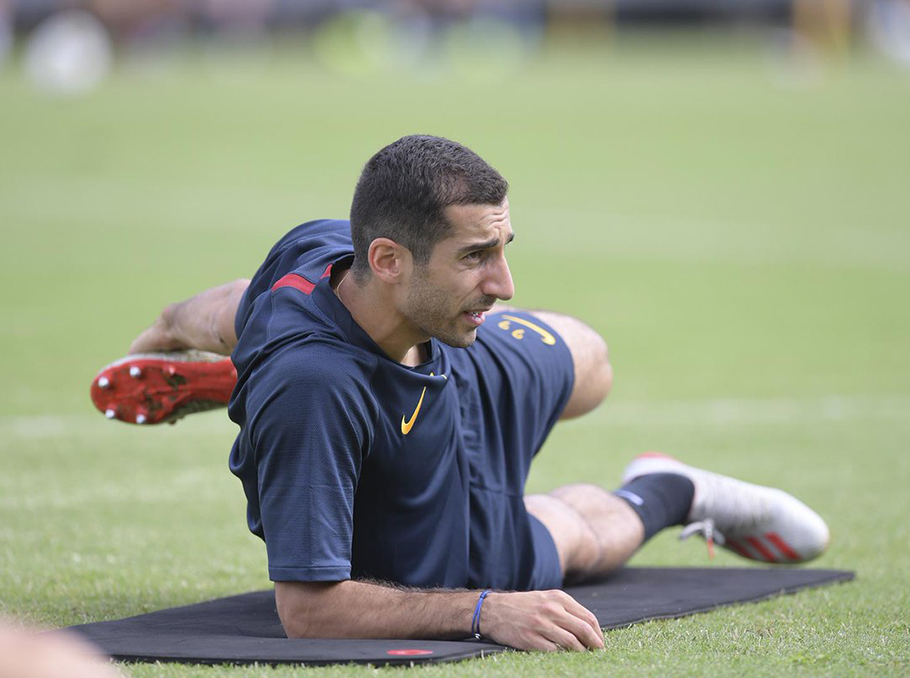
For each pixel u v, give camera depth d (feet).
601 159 265.13
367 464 40.06
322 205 223.51
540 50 438.40
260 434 38.04
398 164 37.76
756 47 427.74
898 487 73.46
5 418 91.20
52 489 71.05
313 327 39.01
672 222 210.38
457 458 42.80
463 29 437.58
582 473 78.13
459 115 307.99
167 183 241.35
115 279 157.38
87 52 372.99
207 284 155.74
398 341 39.45
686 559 60.13
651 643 39.06
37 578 52.06
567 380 49.65
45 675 19.85
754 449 84.69
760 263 176.04
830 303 149.69
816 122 297.33
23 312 135.13
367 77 375.45
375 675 34.47
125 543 59.31
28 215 206.69
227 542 60.13
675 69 385.50
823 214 216.74
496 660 35.96
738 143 278.67
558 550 47.11
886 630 42.24
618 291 156.15
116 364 50.34
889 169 255.70
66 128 288.51
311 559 37.65
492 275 38.19
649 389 106.83
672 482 52.90
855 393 105.09
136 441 85.15
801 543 53.47
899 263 177.17
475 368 45.50
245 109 313.12
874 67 387.14
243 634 41.06
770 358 119.96
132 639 38.91
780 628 42.22
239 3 431.02
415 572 41.68
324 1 436.35
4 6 398.62
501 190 37.99
